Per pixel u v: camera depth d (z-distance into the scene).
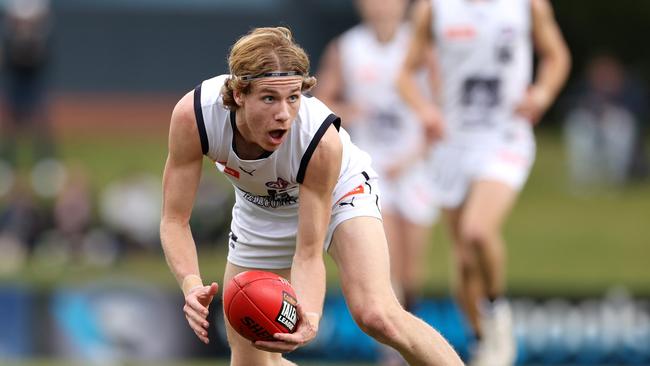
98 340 33.03
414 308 32.91
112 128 85.25
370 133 33.88
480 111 27.88
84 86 88.62
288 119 16.25
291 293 16.72
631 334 32.84
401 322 18.19
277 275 18.20
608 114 65.94
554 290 33.22
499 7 27.70
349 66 34.28
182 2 89.62
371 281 18.23
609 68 66.62
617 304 32.91
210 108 17.17
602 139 65.81
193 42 89.81
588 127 66.12
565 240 52.62
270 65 15.98
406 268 32.94
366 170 19.16
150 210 45.53
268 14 89.44
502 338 27.34
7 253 44.12
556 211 59.47
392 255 32.81
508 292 33.03
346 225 18.62
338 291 33.03
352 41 34.38
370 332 18.23
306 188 17.58
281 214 18.89
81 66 88.56
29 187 51.34
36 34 57.75
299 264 17.81
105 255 44.34
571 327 32.91
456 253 28.97
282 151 17.28
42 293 33.25
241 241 19.58
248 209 19.17
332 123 17.38
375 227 18.70
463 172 28.00
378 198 19.17
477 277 27.45
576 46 99.69
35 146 57.66
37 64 58.03
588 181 66.38
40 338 33.22
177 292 33.06
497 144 27.72
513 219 57.38
